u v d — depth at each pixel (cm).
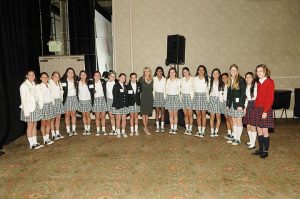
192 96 570
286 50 737
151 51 756
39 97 497
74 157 455
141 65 763
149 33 752
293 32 730
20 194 329
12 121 580
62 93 571
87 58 786
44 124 527
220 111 552
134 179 365
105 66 786
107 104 582
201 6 733
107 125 695
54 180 366
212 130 574
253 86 461
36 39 726
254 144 489
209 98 561
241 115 500
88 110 591
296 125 666
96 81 587
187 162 425
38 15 745
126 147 506
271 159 434
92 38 783
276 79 746
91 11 777
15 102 593
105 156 458
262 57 741
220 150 482
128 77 770
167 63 645
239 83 491
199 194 322
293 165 409
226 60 746
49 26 787
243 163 418
